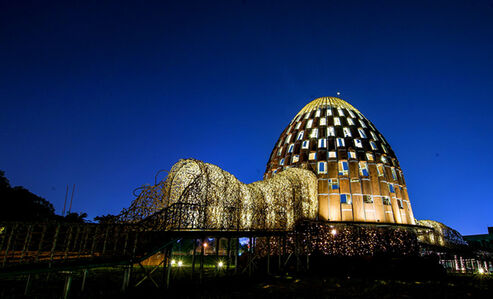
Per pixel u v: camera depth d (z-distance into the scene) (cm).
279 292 1673
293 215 3145
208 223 1858
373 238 3656
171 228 1647
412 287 2023
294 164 4409
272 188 2948
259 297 1516
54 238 1162
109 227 1423
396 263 2920
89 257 1272
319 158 4222
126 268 1427
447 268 4472
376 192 4047
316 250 3303
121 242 1469
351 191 3994
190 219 1731
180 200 1741
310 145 4428
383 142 4716
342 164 4184
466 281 2509
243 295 1548
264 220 2494
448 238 4916
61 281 1894
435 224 4950
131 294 1415
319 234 3431
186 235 1669
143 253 1442
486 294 1788
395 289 1927
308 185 3691
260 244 3462
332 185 4062
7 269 1017
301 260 3142
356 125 4603
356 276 2712
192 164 2020
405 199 4369
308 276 2527
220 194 2039
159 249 1495
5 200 3562
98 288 1612
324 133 4478
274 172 4656
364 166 4188
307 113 4956
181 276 2238
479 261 4706
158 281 1898
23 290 1545
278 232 2592
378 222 3812
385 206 4022
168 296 1430
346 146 4281
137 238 1488
